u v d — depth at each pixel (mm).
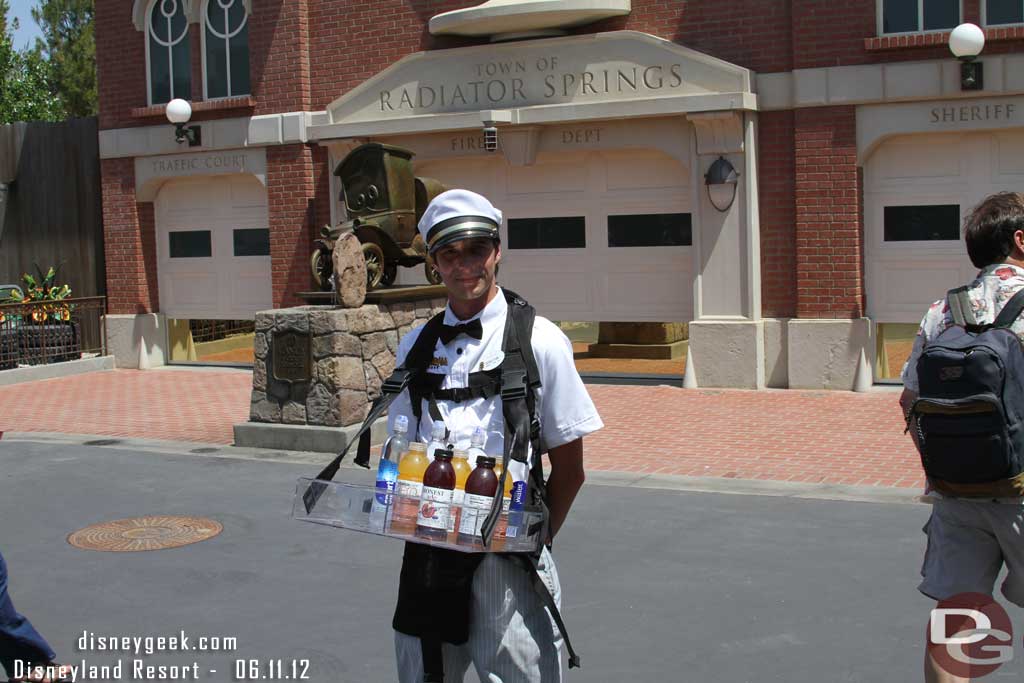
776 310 13180
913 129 12305
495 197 14641
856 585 6137
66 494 8773
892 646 5262
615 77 13383
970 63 11828
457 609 3334
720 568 6508
